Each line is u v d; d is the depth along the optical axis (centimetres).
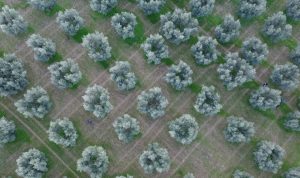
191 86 5928
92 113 5672
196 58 5862
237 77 5591
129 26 5697
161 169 5147
